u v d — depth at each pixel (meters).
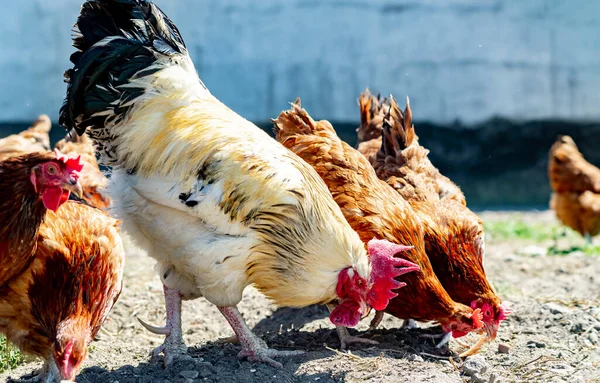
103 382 2.03
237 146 2.02
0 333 2.04
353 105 5.75
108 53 2.04
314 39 5.70
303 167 2.08
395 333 2.32
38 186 1.92
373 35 5.76
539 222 4.21
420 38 5.80
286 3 5.64
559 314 2.39
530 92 5.90
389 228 2.17
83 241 1.99
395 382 2.01
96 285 1.97
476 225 2.31
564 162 3.73
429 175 2.40
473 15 5.82
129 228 2.06
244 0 5.59
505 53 5.88
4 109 5.26
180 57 2.09
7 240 1.92
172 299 2.12
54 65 5.32
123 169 2.06
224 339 2.26
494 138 5.85
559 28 5.91
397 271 2.08
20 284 1.96
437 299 2.16
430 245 2.24
